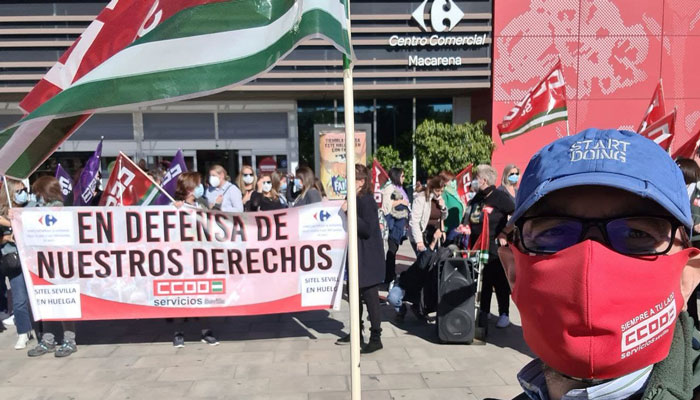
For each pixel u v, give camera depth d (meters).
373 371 3.88
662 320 0.83
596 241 0.84
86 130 13.18
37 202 4.94
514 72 11.54
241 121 13.62
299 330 5.02
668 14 11.56
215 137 13.59
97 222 4.34
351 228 2.51
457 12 11.35
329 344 4.57
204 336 4.67
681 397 0.80
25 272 4.32
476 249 4.59
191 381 3.76
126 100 2.39
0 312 5.71
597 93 11.67
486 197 4.70
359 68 11.66
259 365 4.07
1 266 4.52
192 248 4.40
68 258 4.35
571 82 11.62
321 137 13.12
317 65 11.65
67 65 2.64
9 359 4.29
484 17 11.45
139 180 4.66
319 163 13.55
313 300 4.48
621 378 0.85
